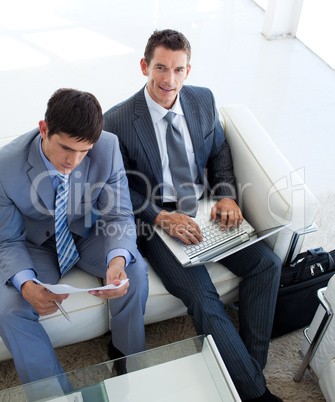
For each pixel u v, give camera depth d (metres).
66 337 1.59
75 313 1.54
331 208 2.38
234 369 1.58
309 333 1.64
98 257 1.62
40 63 3.23
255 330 1.69
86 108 1.25
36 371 1.44
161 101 1.67
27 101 2.91
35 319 1.48
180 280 1.64
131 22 3.77
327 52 3.49
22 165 1.43
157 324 1.87
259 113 2.99
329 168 2.62
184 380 1.33
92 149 1.54
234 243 1.70
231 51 3.54
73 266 1.68
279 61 3.48
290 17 3.64
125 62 3.31
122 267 1.51
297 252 1.82
